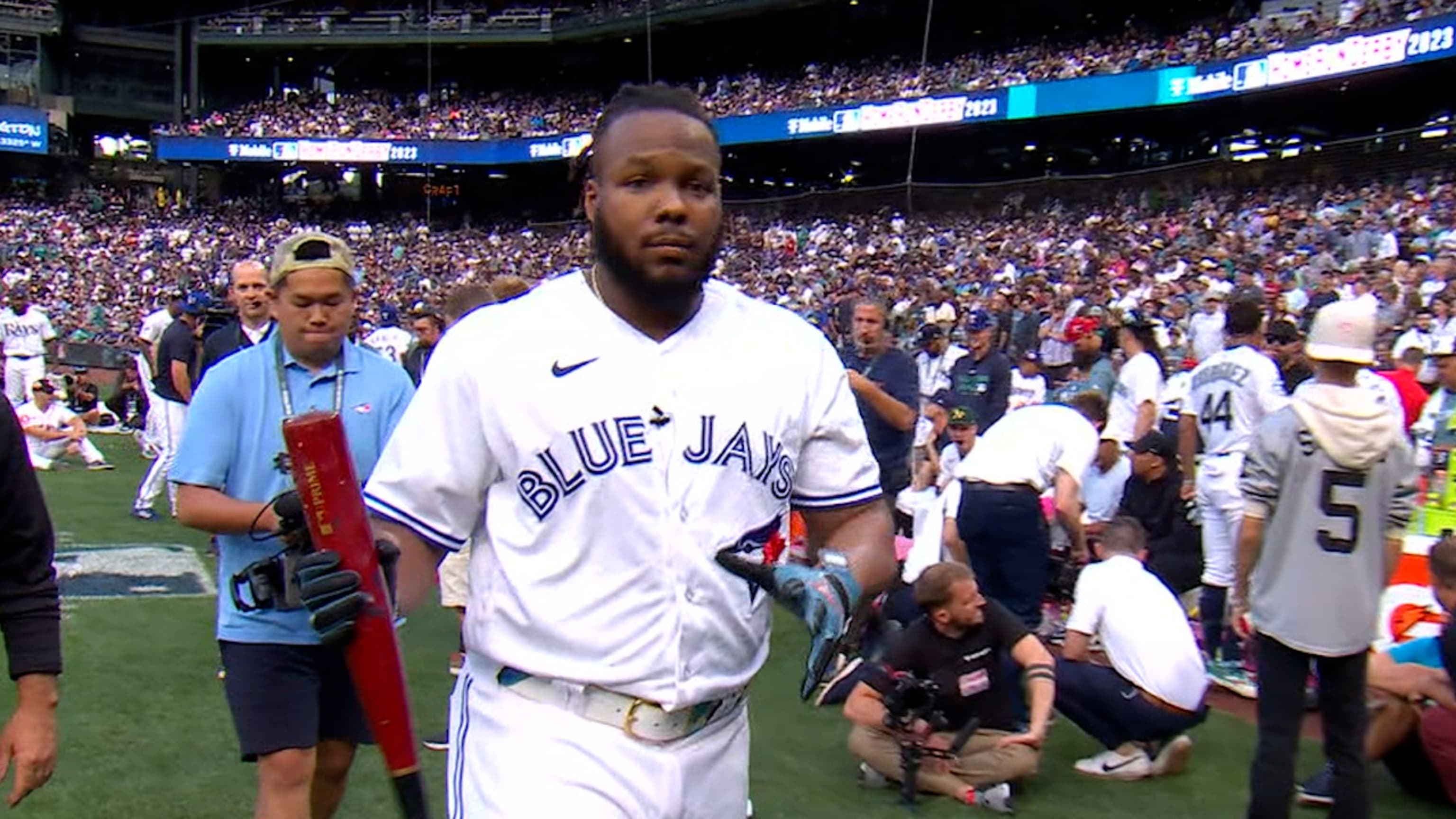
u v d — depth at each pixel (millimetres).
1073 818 4398
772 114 36438
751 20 40156
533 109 45438
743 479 1945
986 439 5789
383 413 3156
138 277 37625
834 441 2098
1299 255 19688
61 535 8891
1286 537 3812
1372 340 3799
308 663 2953
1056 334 14672
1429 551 5145
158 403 9797
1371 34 23859
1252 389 6133
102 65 48469
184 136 45531
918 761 4465
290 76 50719
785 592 1905
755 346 2004
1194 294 16188
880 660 4656
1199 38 30375
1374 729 4578
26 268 36594
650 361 1916
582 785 1875
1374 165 23969
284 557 2732
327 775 3111
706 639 1930
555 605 1892
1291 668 3836
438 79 49781
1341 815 3846
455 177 48344
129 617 6617
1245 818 4418
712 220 1898
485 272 37156
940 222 31141
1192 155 34438
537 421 1882
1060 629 6445
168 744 4758
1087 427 5754
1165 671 4742
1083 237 25984
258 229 45375
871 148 41094
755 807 4402
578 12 45406
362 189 49125
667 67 46531
